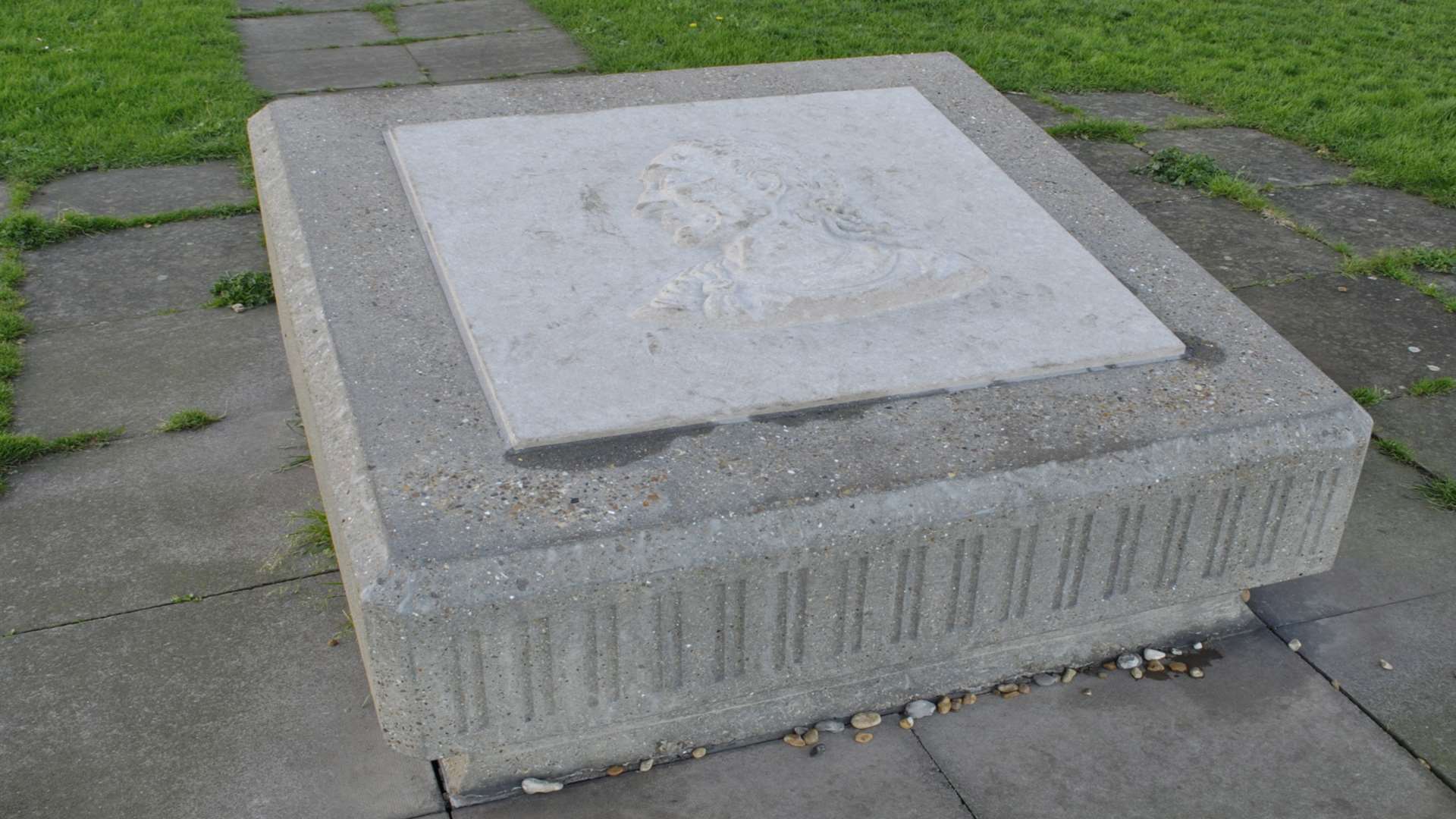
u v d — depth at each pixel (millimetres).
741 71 4262
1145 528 2559
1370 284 4625
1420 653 2855
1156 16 8219
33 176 5340
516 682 2256
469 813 2420
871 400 2570
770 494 2305
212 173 5484
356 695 2693
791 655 2441
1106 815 2438
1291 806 2463
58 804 2404
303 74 6754
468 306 2766
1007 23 7887
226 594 2982
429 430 2426
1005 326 2814
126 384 3869
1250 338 2871
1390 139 6062
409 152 3439
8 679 2701
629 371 2578
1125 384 2678
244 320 4273
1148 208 5285
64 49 6871
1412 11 8711
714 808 2439
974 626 2564
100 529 3193
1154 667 2822
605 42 7223
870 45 7234
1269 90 6773
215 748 2549
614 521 2221
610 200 3230
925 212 3279
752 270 2877
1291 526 2695
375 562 2135
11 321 4172
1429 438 3664
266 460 3504
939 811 2439
